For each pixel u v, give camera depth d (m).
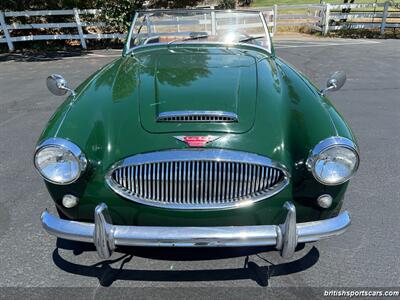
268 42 3.73
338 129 2.20
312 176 2.12
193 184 2.11
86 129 2.23
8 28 11.12
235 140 2.14
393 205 3.13
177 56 3.25
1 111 5.52
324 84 6.58
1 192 3.36
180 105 2.34
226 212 2.12
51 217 2.26
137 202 2.13
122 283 2.36
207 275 2.41
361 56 9.25
